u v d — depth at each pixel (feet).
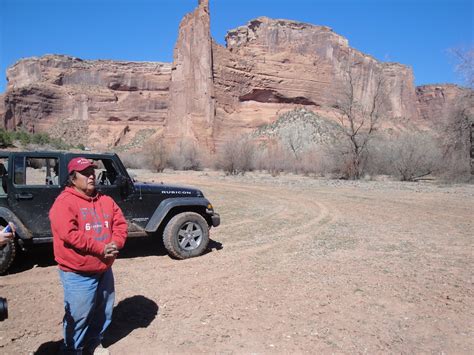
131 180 22.40
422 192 67.56
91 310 11.09
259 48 397.80
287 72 368.07
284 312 14.98
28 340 12.85
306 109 328.08
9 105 456.04
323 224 35.14
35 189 20.21
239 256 23.53
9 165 19.90
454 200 55.01
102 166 22.33
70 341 11.06
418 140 100.73
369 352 12.07
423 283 18.54
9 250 19.40
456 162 91.25
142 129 483.92
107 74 518.37
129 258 23.13
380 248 25.76
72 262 10.66
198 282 18.54
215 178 111.65
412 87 446.60
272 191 69.87
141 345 12.46
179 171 165.58
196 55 319.88
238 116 337.72
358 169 107.55
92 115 486.79
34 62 571.69
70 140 453.17
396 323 14.14
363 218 38.73
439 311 15.24
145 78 516.32
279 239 28.58
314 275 19.67
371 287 17.92
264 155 163.53
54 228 10.55
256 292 17.16
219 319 14.33
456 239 28.71
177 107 323.57
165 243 22.70
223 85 333.01
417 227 33.68
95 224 10.94
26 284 18.34
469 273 20.22
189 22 329.31
